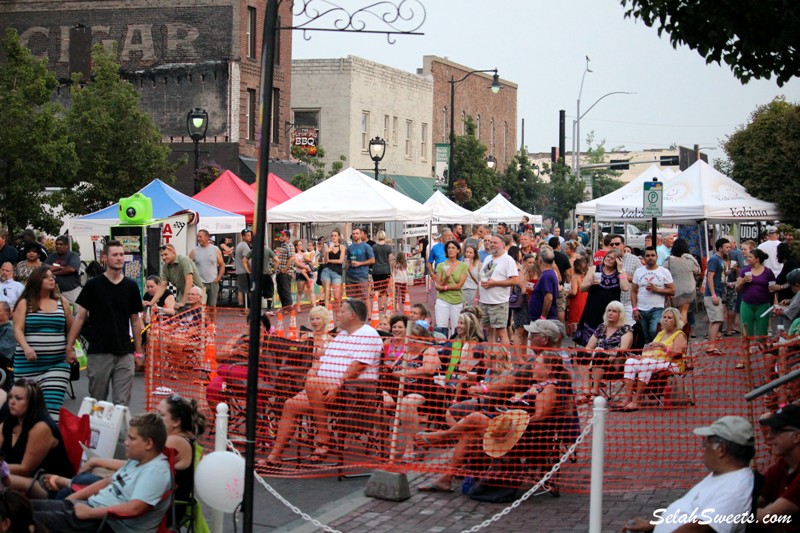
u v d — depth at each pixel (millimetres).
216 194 28297
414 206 24062
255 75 42562
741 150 27203
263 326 11812
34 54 42750
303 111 48781
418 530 8336
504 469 9148
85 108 32719
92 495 7004
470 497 9266
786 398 9477
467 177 51719
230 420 10516
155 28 41844
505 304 16781
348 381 9758
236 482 7152
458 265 17703
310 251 30422
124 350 10758
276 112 44250
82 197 32062
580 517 8562
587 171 72688
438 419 9766
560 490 9344
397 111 53438
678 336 13375
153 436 6867
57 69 42500
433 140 58562
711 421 9977
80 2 42344
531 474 9203
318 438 10000
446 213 32656
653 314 16219
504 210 39281
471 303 18688
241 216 25719
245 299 25266
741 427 6383
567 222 63469
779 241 21844
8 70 27578
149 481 6801
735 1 8625
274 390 10258
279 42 44000
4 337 12391
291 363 10258
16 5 42938
